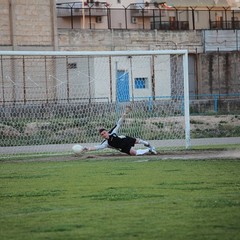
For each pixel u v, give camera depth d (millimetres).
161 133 126938
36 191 61469
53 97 170000
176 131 130125
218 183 63625
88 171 74562
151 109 135250
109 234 44531
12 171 76625
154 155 91000
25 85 162000
